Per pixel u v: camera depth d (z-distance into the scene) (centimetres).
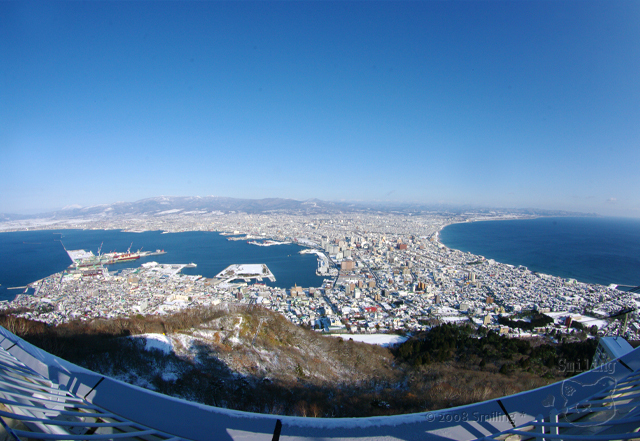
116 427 649
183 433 641
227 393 2692
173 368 3056
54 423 614
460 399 2639
